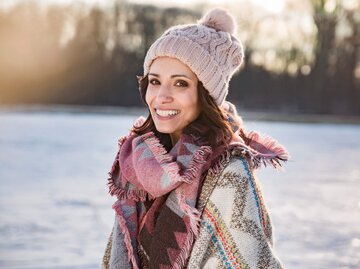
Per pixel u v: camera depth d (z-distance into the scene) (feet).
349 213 27.30
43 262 18.63
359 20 154.92
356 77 159.12
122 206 7.23
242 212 6.59
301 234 22.86
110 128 89.45
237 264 6.49
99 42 179.83
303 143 70.64
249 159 6.77
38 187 32.58
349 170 44.39
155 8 176.86
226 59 7.05
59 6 179.83
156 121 7.09
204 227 6.63
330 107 159.02
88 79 180.04
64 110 147.02
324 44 157.07
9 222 23.63
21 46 179.52
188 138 6.87
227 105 7.32
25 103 179.22
